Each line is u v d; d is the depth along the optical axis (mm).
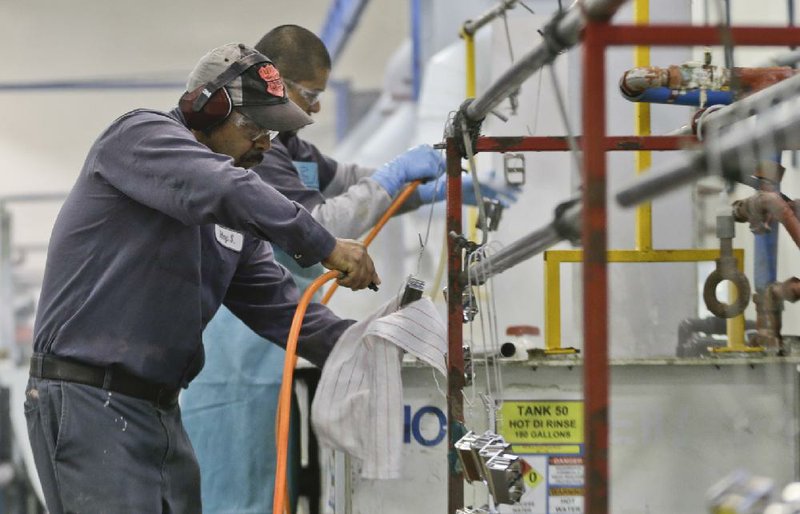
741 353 4785
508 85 3338
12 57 26219
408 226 9984
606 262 2381
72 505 4223
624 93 4625
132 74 26719
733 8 7121
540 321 6500
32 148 27844
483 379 4723
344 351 4676
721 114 3805
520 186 6191
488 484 3539
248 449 6109
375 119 16562
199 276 4500
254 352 6141
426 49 10445
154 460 4426
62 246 4367
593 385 2379
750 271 6043
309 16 26562
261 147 4672
